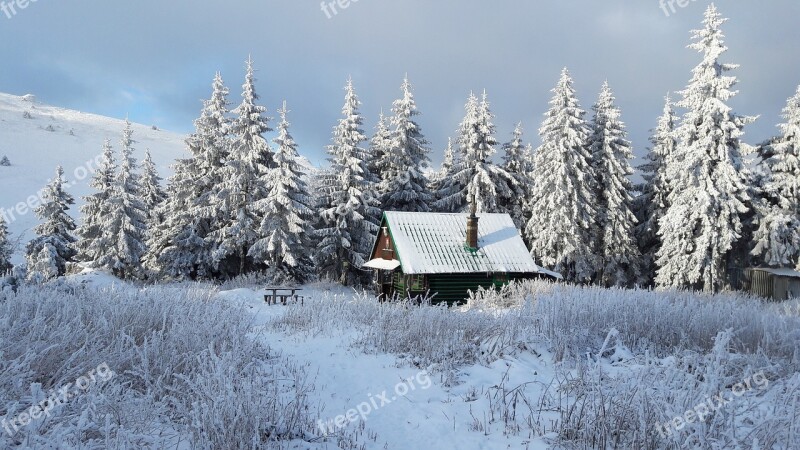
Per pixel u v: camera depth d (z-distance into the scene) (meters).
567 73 30.28
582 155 30.61
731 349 8.33
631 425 4.84
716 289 26.45
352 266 31.75
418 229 24.20
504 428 5.62
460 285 22.86
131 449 4.00
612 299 10.32
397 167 34.03
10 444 3.84
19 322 5.73
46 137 88.06
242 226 28.62
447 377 7.38
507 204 36.81
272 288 21.91
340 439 5.23
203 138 30.77
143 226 31.64
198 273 30.12
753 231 27.50
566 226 29.50
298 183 28.88
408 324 10.09
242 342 7.51
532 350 8.50
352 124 30.69
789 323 8.72
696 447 4.06
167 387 5.27
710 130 25.02
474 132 33.88
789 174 27.28
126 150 30.81
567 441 4.98
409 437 5.45
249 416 4.53
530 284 19.64
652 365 5.73
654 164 33.59
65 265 32.91
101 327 6.34
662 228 26.81
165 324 7.08
